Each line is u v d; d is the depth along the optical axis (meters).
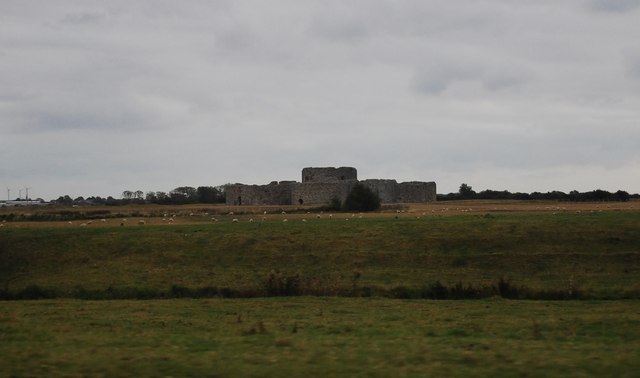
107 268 60.16
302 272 58.00
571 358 26.22
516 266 56.75
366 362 25.89
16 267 61.81
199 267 59.94
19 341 31.83
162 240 67.00
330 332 34.72
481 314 41.69
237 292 53.47
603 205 123.19
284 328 36.19
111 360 26.31
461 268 57.25
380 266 58.50
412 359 26.38
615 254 57.56
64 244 66.62
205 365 25.39
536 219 70.75
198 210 123.12
